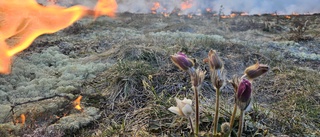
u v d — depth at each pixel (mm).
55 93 644
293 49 923
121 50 823
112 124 547
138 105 607
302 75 718
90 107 596
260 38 1033
